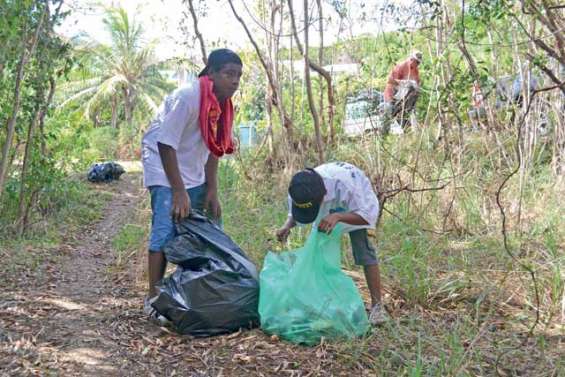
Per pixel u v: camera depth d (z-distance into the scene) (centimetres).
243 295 397
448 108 698
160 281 415
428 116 696
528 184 686
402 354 357
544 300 452
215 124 421
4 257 596
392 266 499
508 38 704
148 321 416
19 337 381
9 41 591
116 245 661
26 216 716
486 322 404
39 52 677
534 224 614
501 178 687
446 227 637
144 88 3234
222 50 420
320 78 903
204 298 389
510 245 565
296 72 1041
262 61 856
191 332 391
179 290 391
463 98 625
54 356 358
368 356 363
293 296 387
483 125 748
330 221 382
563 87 425
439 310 445
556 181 693
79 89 3138
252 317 401
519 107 732
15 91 623
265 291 397
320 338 379
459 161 691
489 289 448
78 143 1285
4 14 566
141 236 655
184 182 431
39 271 554
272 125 915
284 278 397
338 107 894
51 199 853
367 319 393
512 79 698
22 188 710
